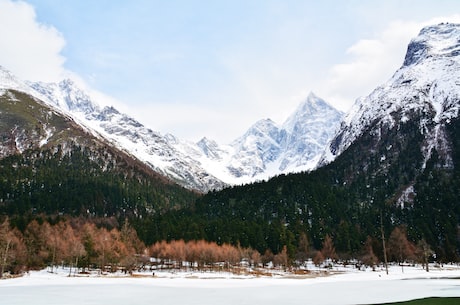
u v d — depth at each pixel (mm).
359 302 58281
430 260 178000
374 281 98625
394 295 65750
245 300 62469
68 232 149375
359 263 165125
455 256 178250
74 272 129375
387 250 172125
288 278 115938
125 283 92438
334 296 66312
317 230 199625
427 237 190750
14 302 58875
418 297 62375
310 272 143750
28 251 132750
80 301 60219
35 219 168875
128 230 169000
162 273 132000
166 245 157500
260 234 177875
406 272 133125
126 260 130625
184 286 86312
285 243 171125
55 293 70000
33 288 78812
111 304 57312
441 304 53938
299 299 63219
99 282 94625
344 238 182375
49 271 128375
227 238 174375
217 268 150125
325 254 167000
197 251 147000
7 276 106562
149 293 71625
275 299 63469
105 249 136000
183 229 188500
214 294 70625
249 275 128000
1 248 111812
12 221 163125
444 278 106312
